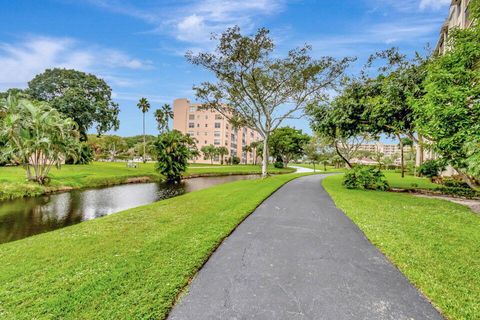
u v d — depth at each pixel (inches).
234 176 1611.7
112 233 242.4
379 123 540.4
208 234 230.2
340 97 642.8
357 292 133.1
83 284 138.9
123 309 116.6
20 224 419.5
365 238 221.5
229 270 159.0
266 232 240.4
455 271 156.1
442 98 333.1
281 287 138.0
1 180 724.0
